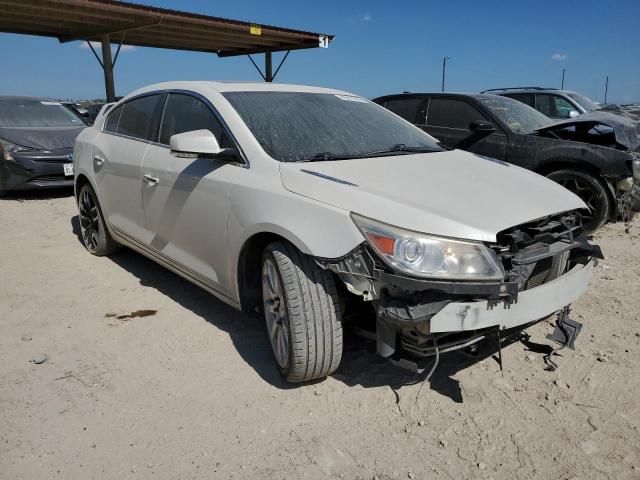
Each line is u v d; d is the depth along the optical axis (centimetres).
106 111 509
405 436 264
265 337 358
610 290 441
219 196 323
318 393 296
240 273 317
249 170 314
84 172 495
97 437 260
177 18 1118
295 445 256
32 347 343
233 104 350
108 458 247
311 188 279
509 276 254
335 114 381
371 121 394
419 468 243
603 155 582
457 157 365
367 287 252
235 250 312
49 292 432
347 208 262
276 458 248
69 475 236
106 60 1233
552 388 302
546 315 275
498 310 251
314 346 275
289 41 1449
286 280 273
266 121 343
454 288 239
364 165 315
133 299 419
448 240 245
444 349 256
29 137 805
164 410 281
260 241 307
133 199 423
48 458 246
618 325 378
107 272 479
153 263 502
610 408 285
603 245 576
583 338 359
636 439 261
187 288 441
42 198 809
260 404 287
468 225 250
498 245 256
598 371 319
